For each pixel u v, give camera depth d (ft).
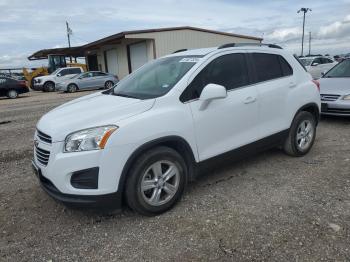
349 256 9.56
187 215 12.23
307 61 60.18
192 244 10.46
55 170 10.89
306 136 17.95
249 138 14.97
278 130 16.37
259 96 15.15
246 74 15.11
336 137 21.67
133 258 9.95
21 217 12.59
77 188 10.89
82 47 109.60
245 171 16.25
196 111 12.91
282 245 10.18
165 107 12.26
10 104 54.19
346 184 14.26
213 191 14.15
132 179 11.45
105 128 10.93
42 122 12.35
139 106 11.91
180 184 12.68
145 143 11.44
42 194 14.56
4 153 21.08
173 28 87.25
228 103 13.92
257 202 12.99
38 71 104.68
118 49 102.17
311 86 17.94
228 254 9.89
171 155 12.21
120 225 11.79
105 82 80.18
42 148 11.51
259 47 16.15
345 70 28.48
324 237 10.48
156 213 12.25
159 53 86.79
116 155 10.93
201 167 13.39
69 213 12.78
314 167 16.44
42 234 11.43
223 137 13.92
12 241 11.05
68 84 75.72
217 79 13.99
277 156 18.20
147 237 10.98
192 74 13.25
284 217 11.76
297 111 17.11
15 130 28.73
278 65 16.69
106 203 11.17
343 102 24.16
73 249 10.52
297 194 13.52
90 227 11.76
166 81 13.55
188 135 12.62
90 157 10.71
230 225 11.41
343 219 11.48
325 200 12.90
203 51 14.83
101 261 9.89
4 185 15.75
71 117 11.76
